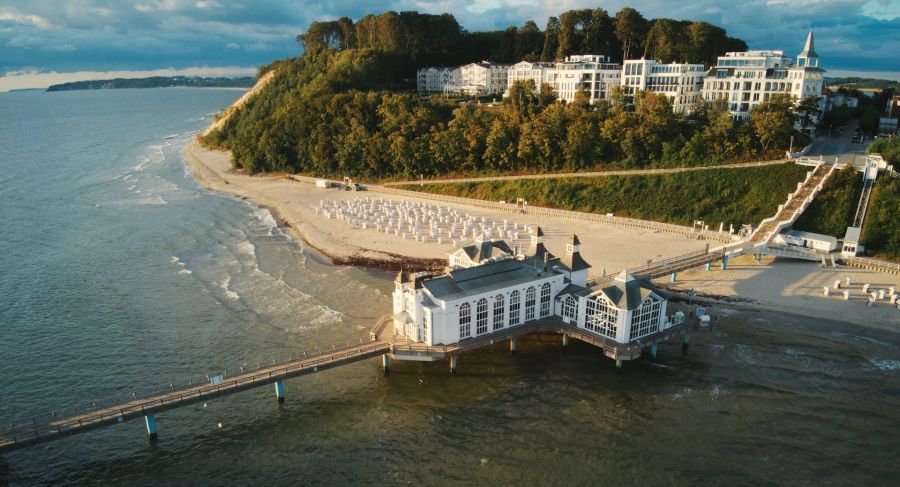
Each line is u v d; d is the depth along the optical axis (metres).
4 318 90.38
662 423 64.31
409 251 117.81
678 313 80.38
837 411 65.00
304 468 59.00
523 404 68.69
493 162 167.38
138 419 67.75
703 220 126.25
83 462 60.44
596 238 120.94
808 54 161.00
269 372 69.31
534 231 91.44
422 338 76.56
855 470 56.25
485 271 80.12
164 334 85.38
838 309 86.69
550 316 83.94
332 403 69.75
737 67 163.88
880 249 103.94
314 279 105.44
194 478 57.97
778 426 62.94
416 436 63.44
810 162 127.12
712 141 141.38
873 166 114.31
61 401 68.94
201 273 109.31
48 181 192.88
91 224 142.25
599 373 74.56
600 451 60.16
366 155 185.88
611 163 151.50
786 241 108.94
